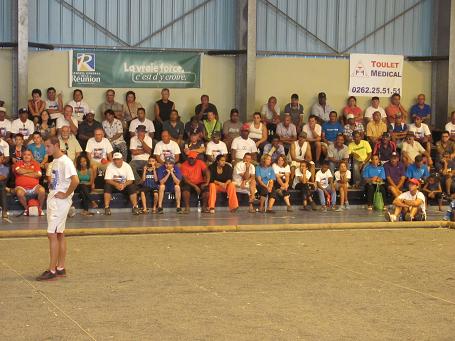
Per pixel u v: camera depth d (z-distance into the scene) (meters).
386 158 20.41
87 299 9.55
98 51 20.52
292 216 17.80
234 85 21.48
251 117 21.06
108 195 17.58
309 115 22.12
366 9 22.47
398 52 22.77
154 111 20.72
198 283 10.57
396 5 22.70
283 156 18.95
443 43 22.73
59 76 20.23
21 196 16.88
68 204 10.66
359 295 10.05
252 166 18.62
